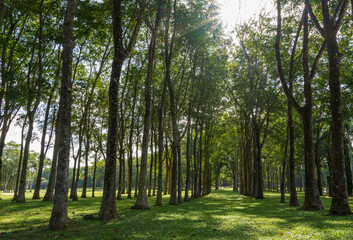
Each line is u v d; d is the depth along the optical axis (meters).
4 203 23.59
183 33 25.52
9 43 24.16
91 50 30.05
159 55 27.03
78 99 33.25
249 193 44.69
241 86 35.12
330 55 14.34
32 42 23.80
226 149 59.56
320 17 20.80
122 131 34.34
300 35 23.83
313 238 8.27
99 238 9.00
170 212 17.56
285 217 14.21
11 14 21.53
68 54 11.72
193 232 9.99
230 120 45.16
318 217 13.23
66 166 11.27
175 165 25.69
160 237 9.08
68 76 11.63
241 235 9.19
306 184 18.14
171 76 32.00
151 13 21.34
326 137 42.78
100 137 37.69
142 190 20.08
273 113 37.34
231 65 36.47
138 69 30.14
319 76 27.73
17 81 24.77
